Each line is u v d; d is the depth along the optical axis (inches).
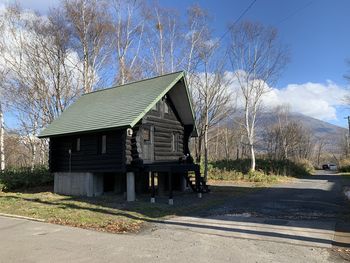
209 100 1378.0
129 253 304.3
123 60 1330.0
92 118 749.9
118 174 805.2
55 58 1259.2
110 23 1326.3
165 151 775.1
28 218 482.6
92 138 745.6
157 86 739.4
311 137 3949.3
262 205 608.4
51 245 332.2
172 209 565.0
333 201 652.1
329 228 411.5
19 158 1756.9
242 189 883.4
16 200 668.7
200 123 1369.3
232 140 2226.9
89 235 378.9
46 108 1251.8
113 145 701.9
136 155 669.9
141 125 694.5
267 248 326.6
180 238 368.5
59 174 813.9
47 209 552.4
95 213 519.8
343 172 2025.1
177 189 850.8
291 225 432.1
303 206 590.2
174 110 820.6
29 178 932.0
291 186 989.2
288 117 2667.3
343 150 3388.3
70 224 443.5
